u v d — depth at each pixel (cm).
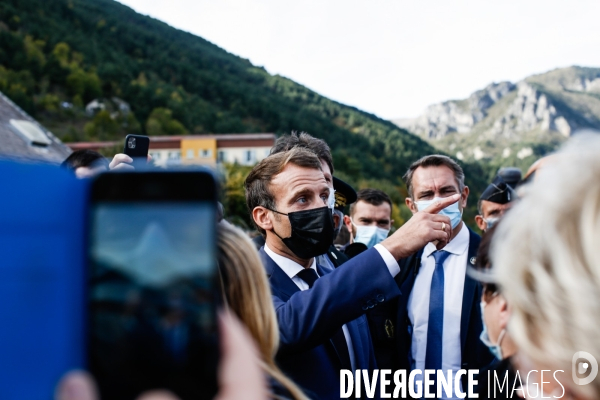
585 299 73
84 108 9800
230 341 77
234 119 11800
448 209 278
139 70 12394
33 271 52
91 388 55
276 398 117
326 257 287
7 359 51
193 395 60
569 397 82
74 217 55
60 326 53
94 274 56
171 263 60
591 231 76
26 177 53
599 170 80
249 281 128
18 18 11019
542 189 85
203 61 15238
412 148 14562
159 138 6303
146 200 59
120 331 57
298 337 176
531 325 82
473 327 248
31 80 9406
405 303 274
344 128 14962
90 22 13425
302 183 220
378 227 421
